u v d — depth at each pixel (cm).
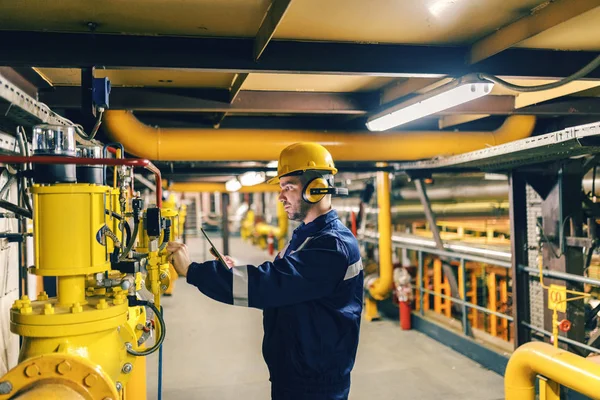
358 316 203
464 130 519
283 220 1595
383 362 544
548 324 446
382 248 687
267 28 214
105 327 164
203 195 2491
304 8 213
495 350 517
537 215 470
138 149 412
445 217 709
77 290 169
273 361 205
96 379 154
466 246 646
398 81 353
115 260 181
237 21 224
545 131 494
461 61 269
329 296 196
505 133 487
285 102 381
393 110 337
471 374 505
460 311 669
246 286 177
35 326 155
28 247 325
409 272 757
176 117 472
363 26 235
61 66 233
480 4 212
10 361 279
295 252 190
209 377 507
